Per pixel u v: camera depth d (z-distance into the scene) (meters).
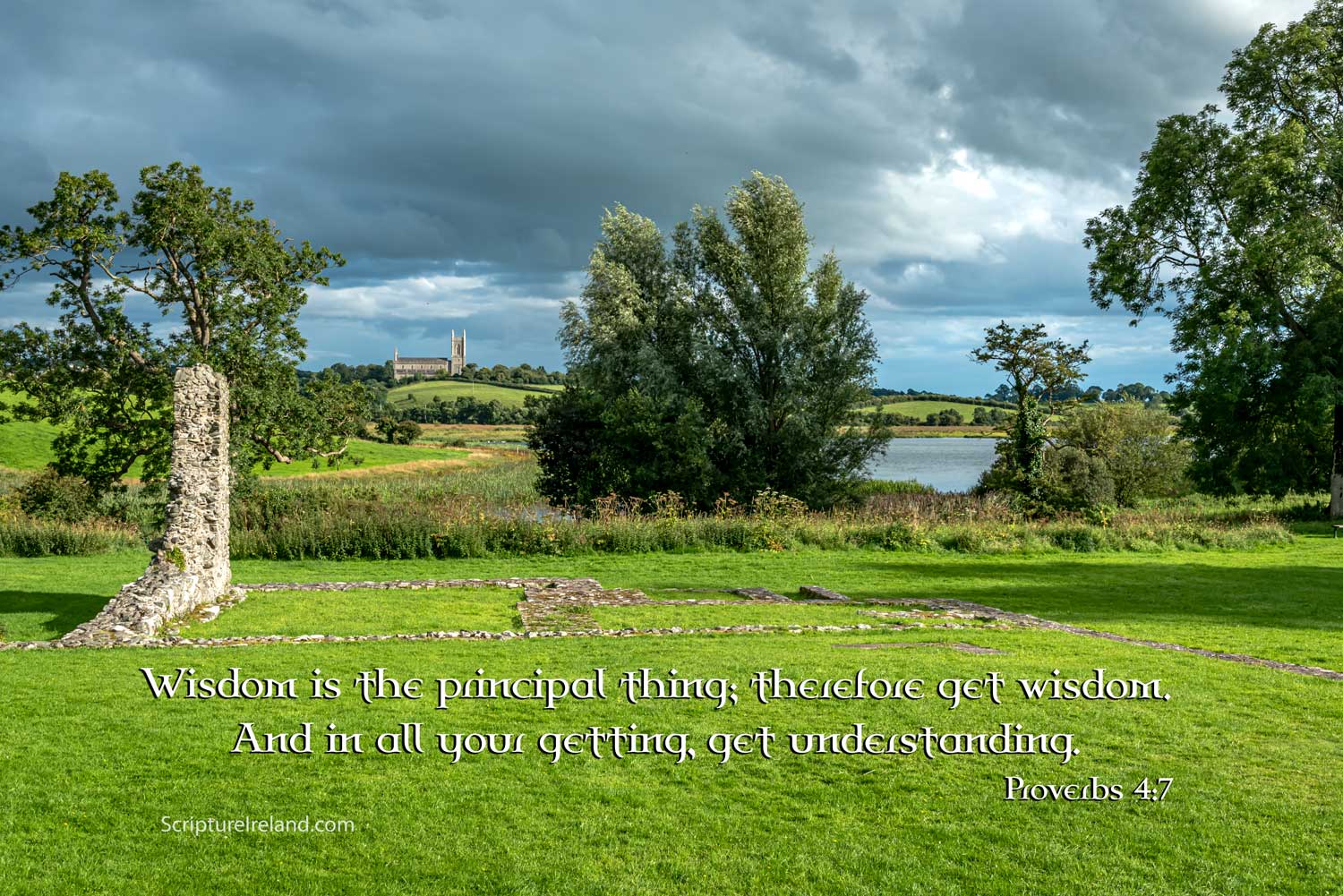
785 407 42.31
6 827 6.14
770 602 16.91
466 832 6.18
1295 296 37.97
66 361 30.34
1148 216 39.09
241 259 31.38
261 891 5.42
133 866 5.66
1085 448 45.22
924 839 6.13
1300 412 37.59
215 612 14.75
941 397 152.75
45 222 29.53
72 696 9.23
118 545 25.06
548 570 22.06
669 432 37.16
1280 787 7.02
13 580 18.48
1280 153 34.69
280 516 25.09
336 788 6.91
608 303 42.81
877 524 27.80
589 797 6.79
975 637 13.03
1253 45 37.00
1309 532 32.59
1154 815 6.50
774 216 41.81
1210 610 16.69
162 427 30.88
